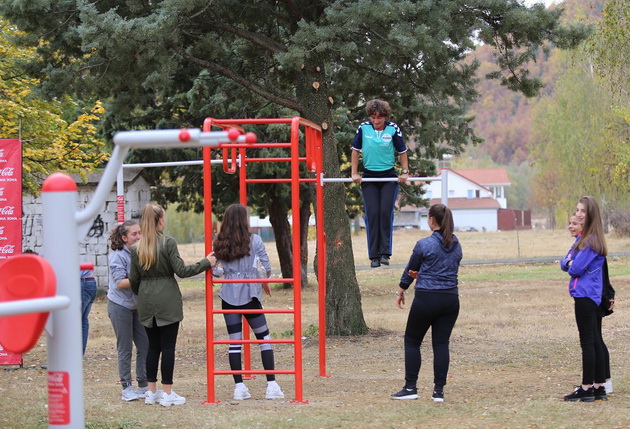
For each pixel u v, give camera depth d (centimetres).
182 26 2044
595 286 1227
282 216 4247
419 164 3612
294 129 1263
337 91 2494
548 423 1059
